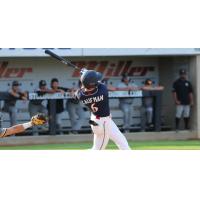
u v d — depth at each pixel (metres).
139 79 58.44
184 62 55.66
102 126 29.77
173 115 57.44
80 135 49.97
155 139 52.12
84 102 29.80
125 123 52.16
